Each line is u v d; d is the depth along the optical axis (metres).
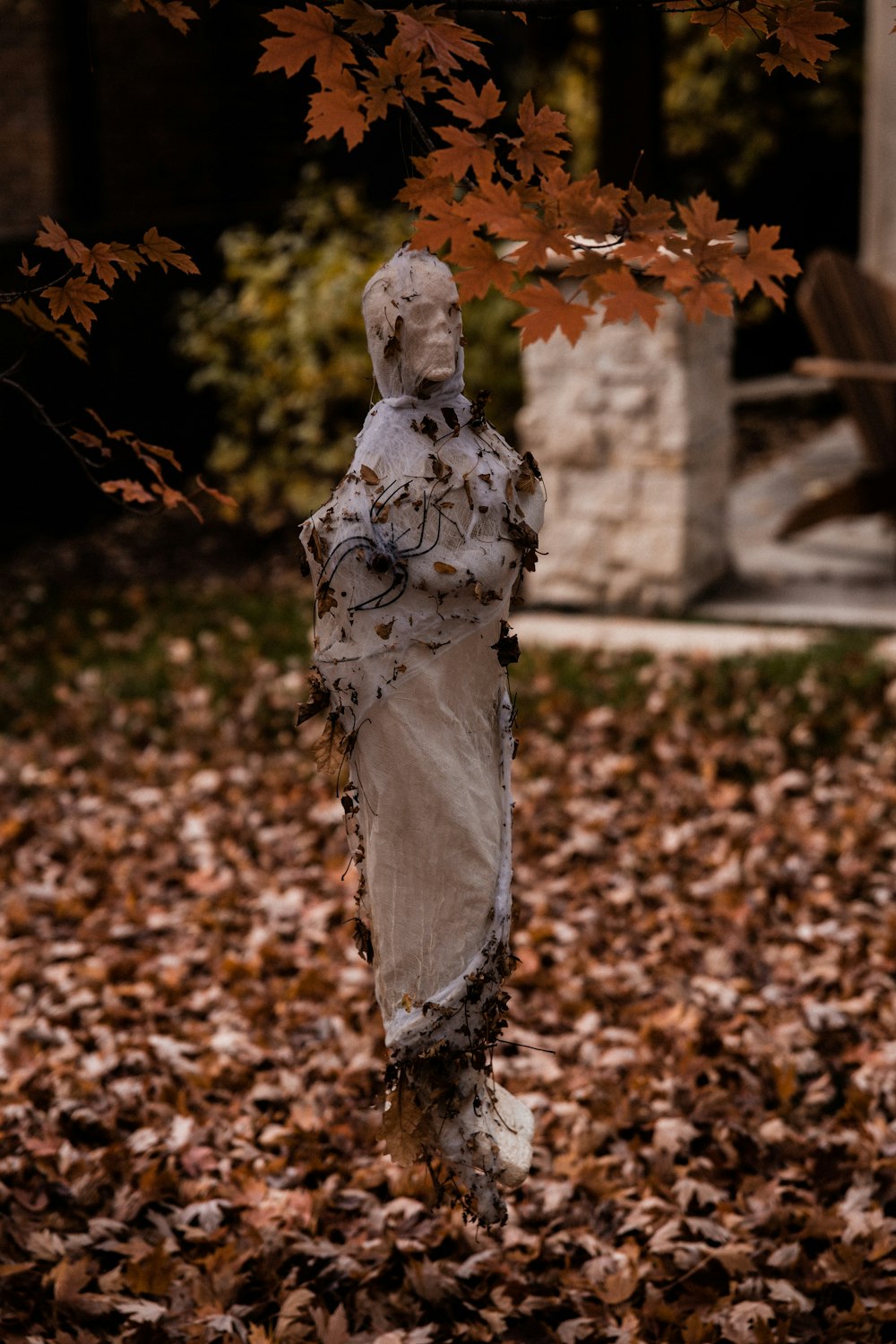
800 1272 2.98
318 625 2.34
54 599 8.69
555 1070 3.85
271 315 8.93
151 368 8.91
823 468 10.66
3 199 10.06
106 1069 3.84
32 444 9.66
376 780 2.29
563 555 7.68
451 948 2.32
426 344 2.27
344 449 8.94
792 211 13.82
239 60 9.85
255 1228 3.14
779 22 2.39
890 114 9.25
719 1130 3.49
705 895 4.80
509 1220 3.23
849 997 4.15
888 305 8.65
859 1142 3.38
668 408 7.27
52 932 4.82
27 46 9.67
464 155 2.35
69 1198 3.23
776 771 5.65
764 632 7.12
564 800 5.60
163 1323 2.83
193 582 9.01
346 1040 4.00
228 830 5.53
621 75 7.20
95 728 6.61
